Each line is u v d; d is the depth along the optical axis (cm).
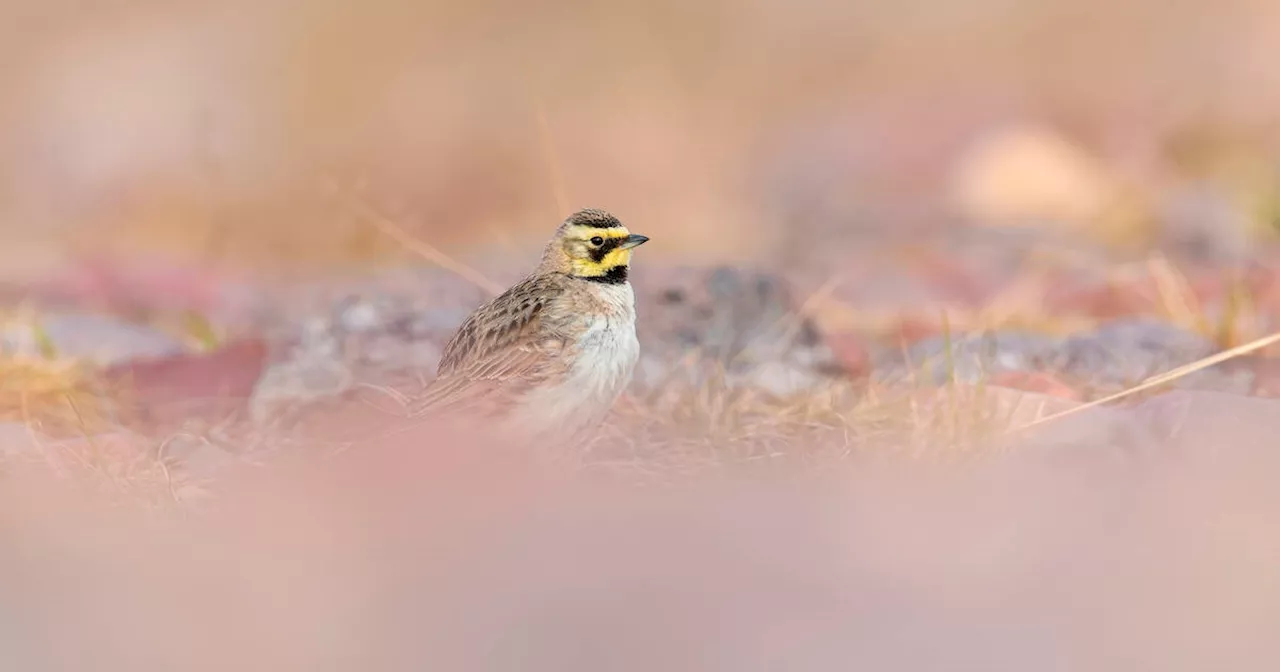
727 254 2277
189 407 1367
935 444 1099
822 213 2577
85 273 2069
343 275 2100
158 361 1441
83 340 1619
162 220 2498
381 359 1448
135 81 3088
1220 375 1427
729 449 1137
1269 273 1844
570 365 1195
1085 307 1750
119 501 1017
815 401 1255
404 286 1744
